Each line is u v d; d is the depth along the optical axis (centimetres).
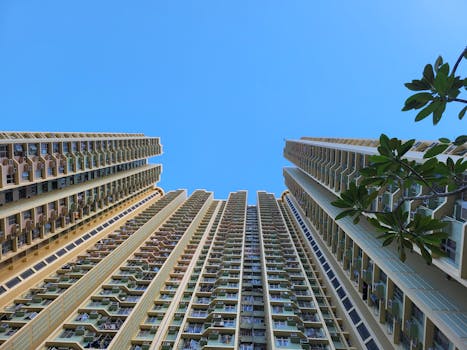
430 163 892
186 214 8656
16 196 4191
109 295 4284
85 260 4953
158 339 3628
